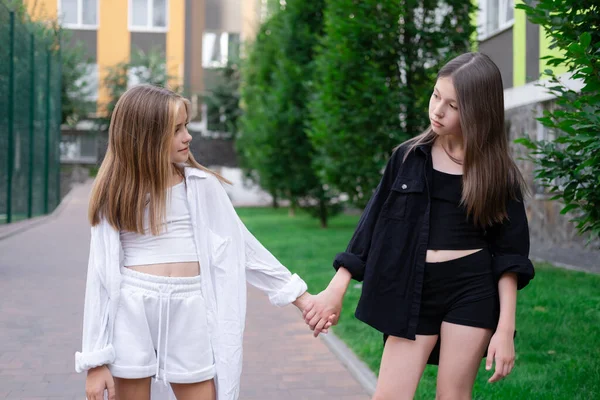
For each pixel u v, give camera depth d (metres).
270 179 20.55
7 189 17.75
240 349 2.82
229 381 2.78
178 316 2.74
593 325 6.71
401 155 3.00
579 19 4.27
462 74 2.81
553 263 11.44
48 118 21.64
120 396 2.77
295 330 7.00
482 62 2.84
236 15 38.19
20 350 6.15
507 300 2.78
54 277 10.12
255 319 7.52
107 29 36.78
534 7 4.62
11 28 17.19
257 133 21.17
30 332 6.82
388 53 11.03
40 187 21.14
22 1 19.94
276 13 21.31
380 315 2.88
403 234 2.89
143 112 2.74
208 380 2.79
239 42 37.09
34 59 19.66
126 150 2.74
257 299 8.70
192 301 2.76
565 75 7.32
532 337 6.28
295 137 19.92
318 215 20.48
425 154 2.93
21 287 9.27
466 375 2.82
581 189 4.37
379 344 6.01
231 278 2.83
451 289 2.83
